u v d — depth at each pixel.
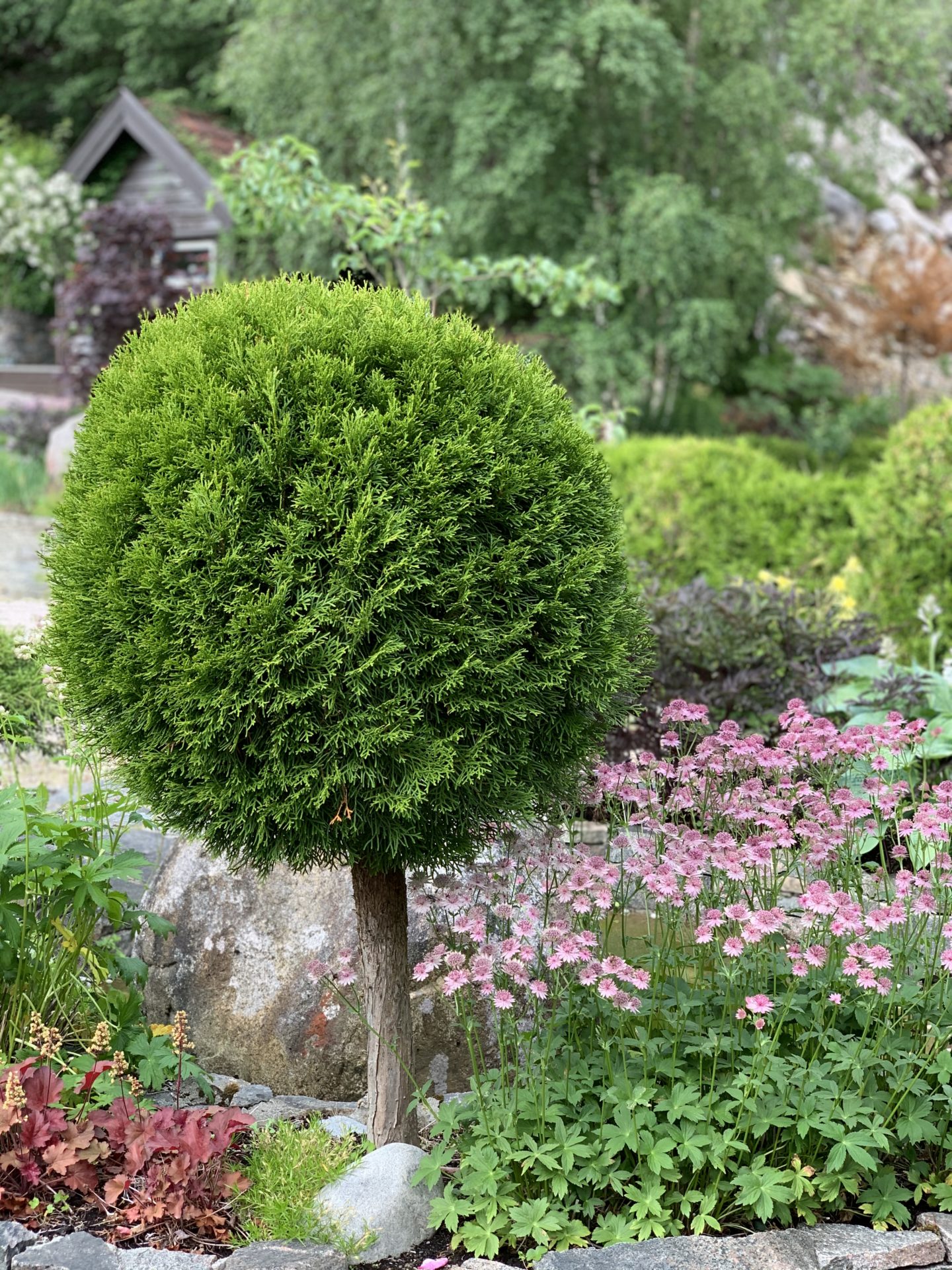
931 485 6.10
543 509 2.31
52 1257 2.04
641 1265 2.04
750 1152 2.31
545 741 2.36
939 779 3.99
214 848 2.31
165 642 2.13
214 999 3.12
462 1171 2.34
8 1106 2.24
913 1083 2.31
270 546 2.14
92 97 23.31
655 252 13.34
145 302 13.80
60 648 2.30
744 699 4.54
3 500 12.29
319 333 2.28
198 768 2.17
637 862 2.37
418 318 2.38
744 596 5.15
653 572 6.02
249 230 7.56
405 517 2.14
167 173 17.72
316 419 2.18
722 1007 2.54
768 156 14.76
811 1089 2.27
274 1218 2.21
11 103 23.58
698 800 2.70
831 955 2.55
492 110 13.03
